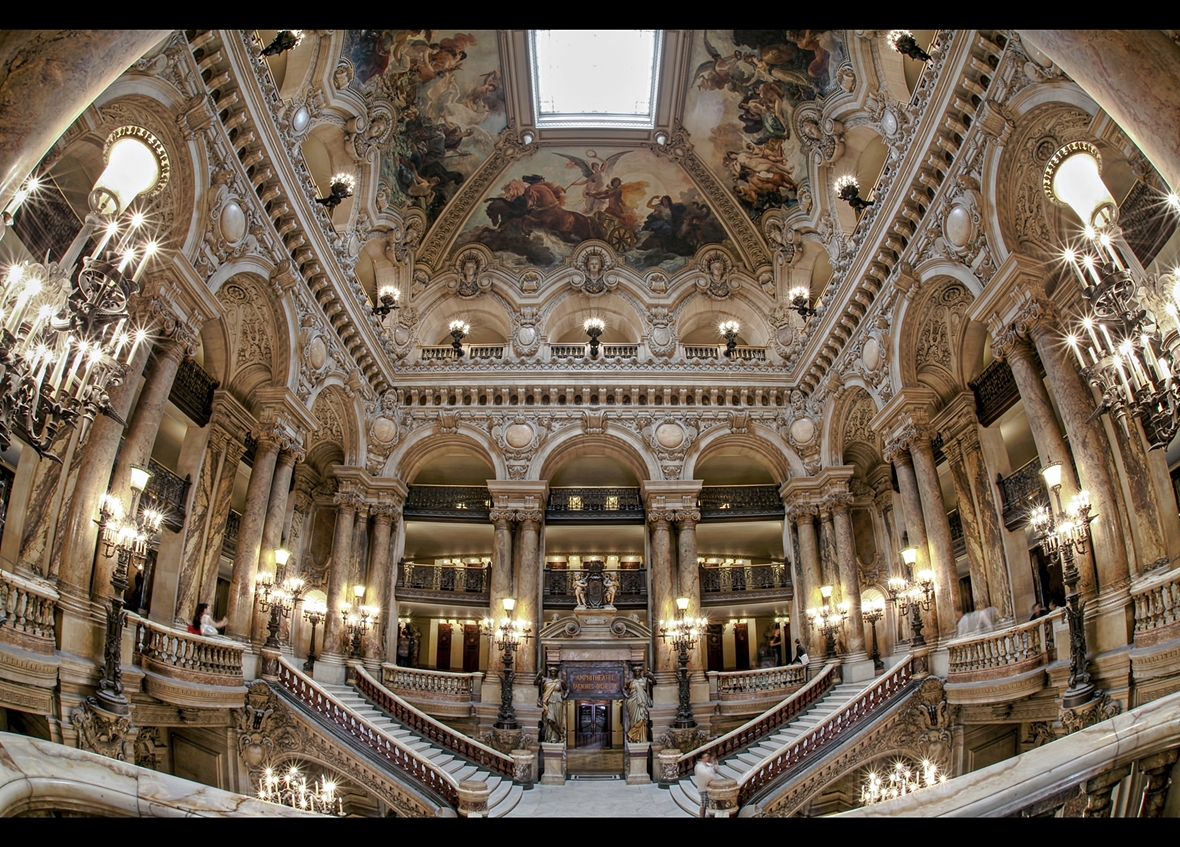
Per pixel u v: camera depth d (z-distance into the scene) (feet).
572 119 71.72
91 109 30.89
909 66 49.44
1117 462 34.68
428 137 67.41
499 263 79.36
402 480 70.85
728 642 81.76
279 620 48.91
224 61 36.55
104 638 30.14
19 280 15.84
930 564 48.93
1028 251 39.22
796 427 70.13
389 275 72.18
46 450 16.52
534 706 60.59
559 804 44.32
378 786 41.50
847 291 57.36
